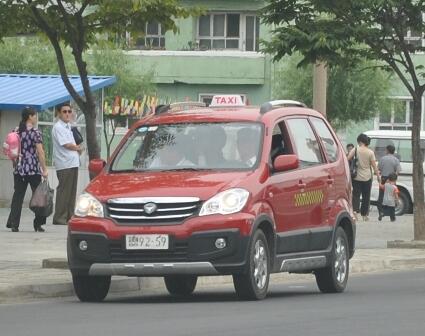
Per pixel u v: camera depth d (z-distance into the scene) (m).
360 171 51.72
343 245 25.69
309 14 37.16
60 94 52.44
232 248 21.62
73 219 22.33
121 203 21.95
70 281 24.62
